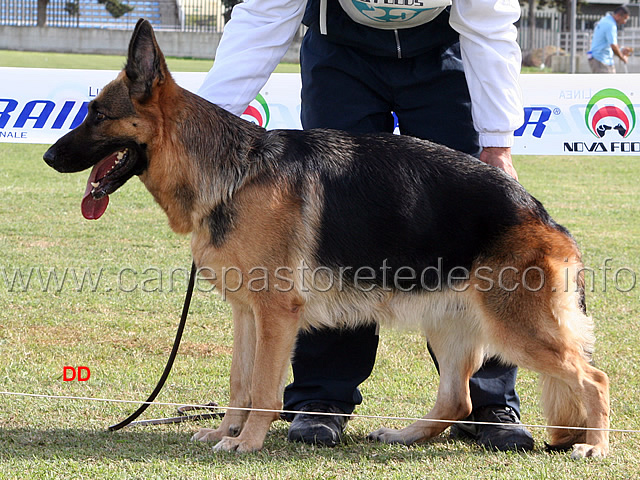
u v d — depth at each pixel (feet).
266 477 13.25
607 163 61.77
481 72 16.33
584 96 28.94
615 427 16.15
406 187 15.01
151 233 34.27
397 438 15.75
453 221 14.84
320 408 16.24
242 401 15.71
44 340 21.15
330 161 15.14
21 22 142.51
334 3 16.78
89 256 30.27
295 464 14.01
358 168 15.14
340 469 13.83
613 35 89.20
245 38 16.83
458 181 15.06
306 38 17.90
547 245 14.62
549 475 13.57
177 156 14.90
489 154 16.75
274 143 15.10
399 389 18.70
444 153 15.55
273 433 16.22
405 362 20.62
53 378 18.38
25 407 16.42
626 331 23.18
